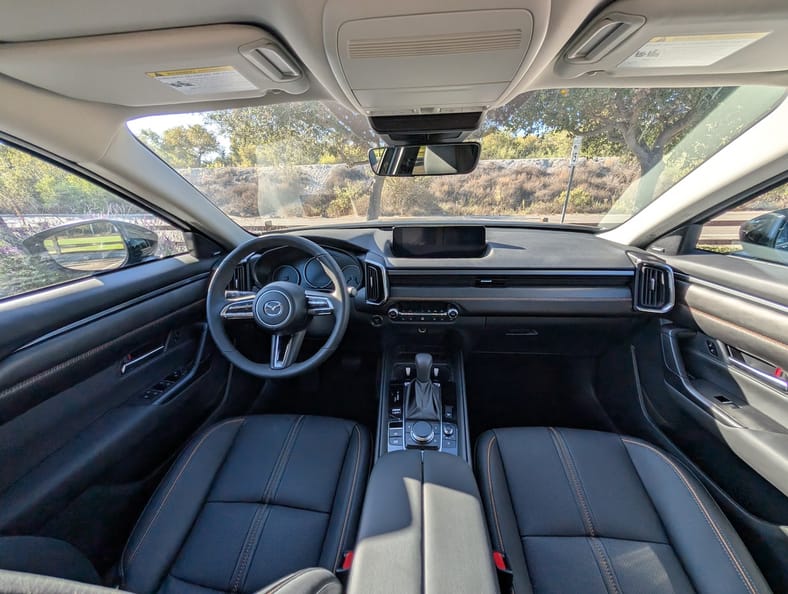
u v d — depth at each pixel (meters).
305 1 0.69
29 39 0.88
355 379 2.29
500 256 1.76
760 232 1.45
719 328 1.37
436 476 0.91
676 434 1.56
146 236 1.70
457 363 1.90
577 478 1.19
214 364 1.88
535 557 0.99
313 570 0.68
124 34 0.88
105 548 1.22
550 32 0.82
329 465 1.28
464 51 0.85
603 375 2.08
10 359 0.96
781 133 1.24
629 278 1.67
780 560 1.08
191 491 1.18
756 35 0.90
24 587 0.43
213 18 0.83
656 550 0.98
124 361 1.40
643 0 0.79
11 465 0.96
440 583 0.64
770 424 1.22
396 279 1.77
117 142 1.39
